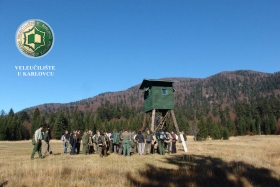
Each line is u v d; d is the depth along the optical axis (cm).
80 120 12019
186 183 1086
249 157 1959
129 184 1050
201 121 8444
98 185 1038
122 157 2059
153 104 2888
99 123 12475
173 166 1568
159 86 2962
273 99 16488
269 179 1200
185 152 2597
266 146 3531
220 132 8931
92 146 2533
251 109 15812
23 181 1066
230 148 3142
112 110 17762
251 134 12231
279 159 1906
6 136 9750
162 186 1044
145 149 2408
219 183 1100
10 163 1623
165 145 2661
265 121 12812
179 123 11669
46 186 1020
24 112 14750
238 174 1249
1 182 1045
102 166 1449
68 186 1028
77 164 1582
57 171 1256
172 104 2961
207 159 1928
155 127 3047
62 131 10662
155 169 1395
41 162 1692
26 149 3241
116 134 2400
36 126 10719
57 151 2866
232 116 16988
